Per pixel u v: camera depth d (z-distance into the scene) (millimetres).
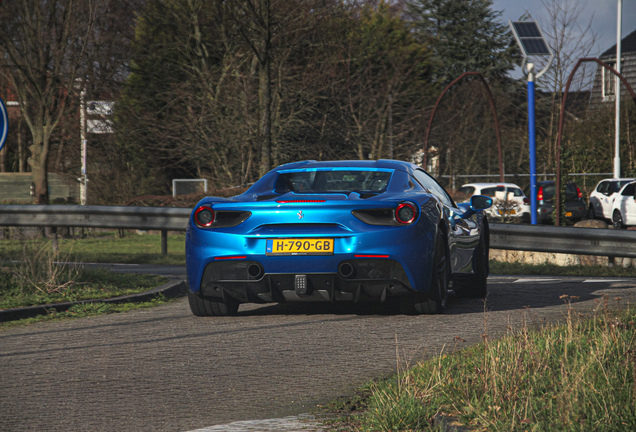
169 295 28781
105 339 19875
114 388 14914
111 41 84875
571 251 39281
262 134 58750
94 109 85250
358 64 84875
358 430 11547
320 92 80750
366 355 17203
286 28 70562
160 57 88062
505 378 12188
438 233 21531
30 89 89062
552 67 107250
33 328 21891
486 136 112812
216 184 75750
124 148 84562
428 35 126750
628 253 38031
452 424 10742
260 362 16828
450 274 23156
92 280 29922
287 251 20281
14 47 85375
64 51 84500
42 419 12922
